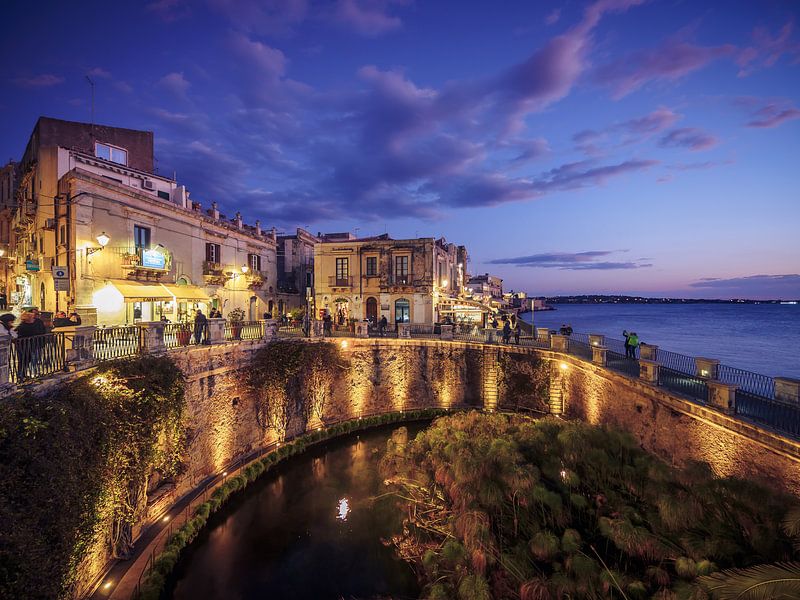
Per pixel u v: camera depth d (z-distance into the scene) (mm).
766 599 4469
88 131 21312
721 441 9602
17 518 5828
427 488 12258
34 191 19578
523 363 21469
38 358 7961
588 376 17312
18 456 6059
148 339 11570
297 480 15773
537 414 20562
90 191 15727
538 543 8141
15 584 5727
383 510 13578
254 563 11266
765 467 8391
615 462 9602
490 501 9281
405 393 22906
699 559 6883
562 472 9648
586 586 7152
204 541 11906
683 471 8297
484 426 13812
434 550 10500
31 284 20078
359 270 31578
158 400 10594
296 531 12703
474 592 7746
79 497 7332
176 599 9945
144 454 10078
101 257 16094
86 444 7633
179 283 20641
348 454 18016
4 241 26781
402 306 31047
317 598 10133
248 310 27688
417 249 30734
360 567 11195
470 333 25469
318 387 19703
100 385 8969
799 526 5598
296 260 36312
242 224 28297
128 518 9898
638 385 13031
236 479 14266
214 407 14570
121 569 9672
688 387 11398
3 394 6750
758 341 59875
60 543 6699
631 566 7754
